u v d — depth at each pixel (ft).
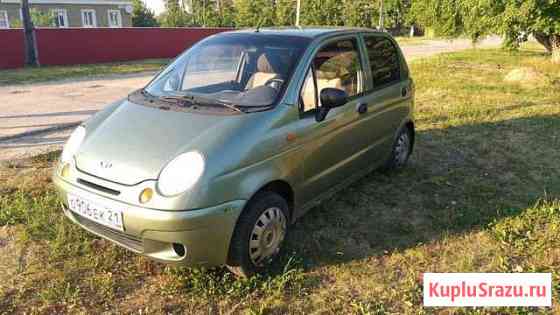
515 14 45.37
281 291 10.19
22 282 10.35
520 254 11.90
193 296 9.95
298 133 11.19
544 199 14.89
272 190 11.12
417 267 11.32
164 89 12.76
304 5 180.86
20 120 26.66
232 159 9.55
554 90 35.32
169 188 9.05
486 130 23.57
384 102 15.26
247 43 13.10
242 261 10.03
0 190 15.15
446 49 97.71
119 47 74.38
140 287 10.27
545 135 22.61
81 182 10.03
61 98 35.06
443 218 13.87
